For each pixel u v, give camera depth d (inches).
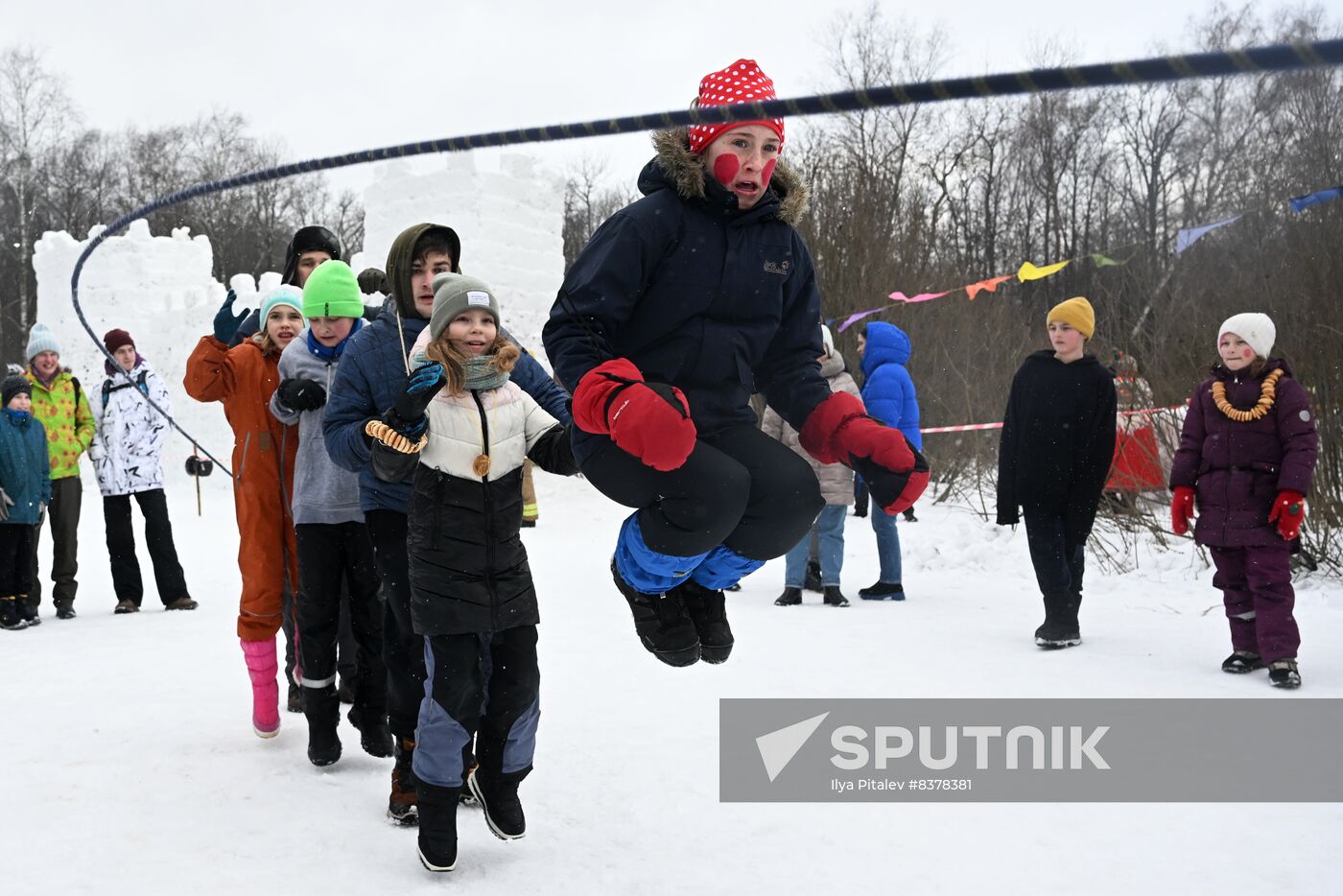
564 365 125.4
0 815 161.2
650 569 126.4
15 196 1925.4
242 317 242.1
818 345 140.2
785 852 147.6
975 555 416.8
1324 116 640.4
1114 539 425.7
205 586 407.5
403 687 159.6
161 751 193.6
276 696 200.5
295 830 156.4
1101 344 518.3
